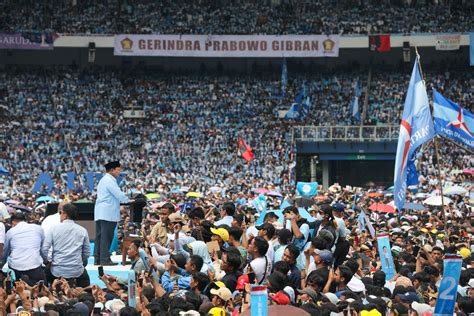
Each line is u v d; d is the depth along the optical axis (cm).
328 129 9769
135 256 2530
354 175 10138
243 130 9950
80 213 4056
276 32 10806
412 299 2130
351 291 2278
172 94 10481
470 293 2334
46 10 10762
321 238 2430
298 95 10112
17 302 2089
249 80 10688
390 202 5288
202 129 9981
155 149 9719
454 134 3938
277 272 2164
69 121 9956
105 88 10444
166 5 11019
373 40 10575
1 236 2597
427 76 10600
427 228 3928
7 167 9219
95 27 10712
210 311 1923
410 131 3441
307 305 1973
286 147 9650
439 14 10806
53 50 10888
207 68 10856
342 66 10769
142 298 2091
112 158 9562
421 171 8800
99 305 2167
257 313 1459
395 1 10981
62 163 9394
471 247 3431
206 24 10850
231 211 3048
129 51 10638
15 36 10512
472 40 10256
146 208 4816
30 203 5241
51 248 2673
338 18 10838
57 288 2369
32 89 10300
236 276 2327
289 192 7381
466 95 10412
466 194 6053
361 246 3219
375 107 10275
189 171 9412
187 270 2305
